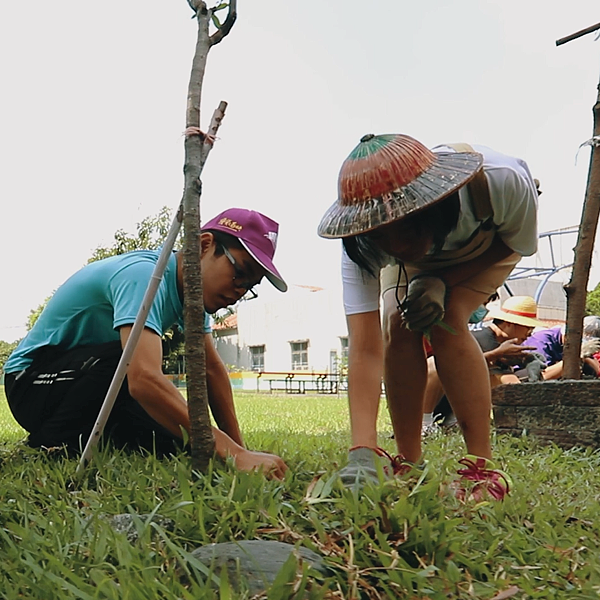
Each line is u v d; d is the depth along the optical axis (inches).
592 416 184.7
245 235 124.2
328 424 303.3
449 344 111.5
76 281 136.3
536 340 283.4
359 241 104.3
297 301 1341.0
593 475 142.4
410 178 90.6
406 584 69.8
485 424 113.0
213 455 104.4
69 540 80.0
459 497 100.6
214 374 142.9
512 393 203.8
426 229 94.5
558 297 971.9
